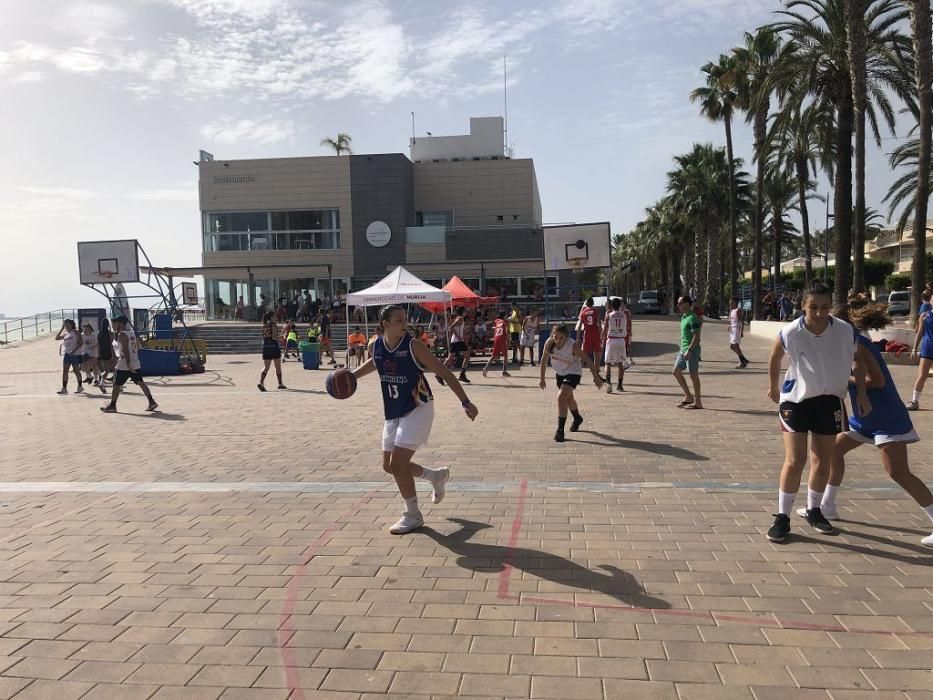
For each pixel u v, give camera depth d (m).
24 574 4.37
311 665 3.21
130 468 7.32
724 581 4.01
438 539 4.83
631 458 7.18
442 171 43.03
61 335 15.71
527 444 8.02
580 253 21.33
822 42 19.92
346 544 4.78
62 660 3.30
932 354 9.64
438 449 7.80
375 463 7.30
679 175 47.47
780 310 31.94
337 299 36.22
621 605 3.73
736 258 37.72
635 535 4.81
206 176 42.09
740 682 2.97
